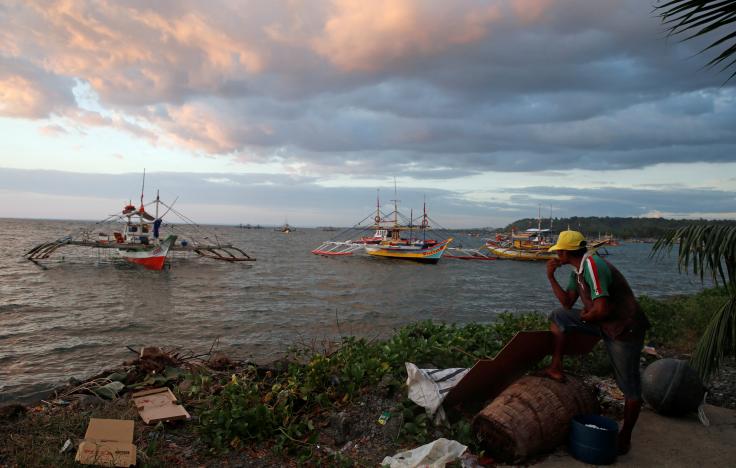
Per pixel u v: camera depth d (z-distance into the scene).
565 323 4.46
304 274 39.59
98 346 12.55
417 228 66.75
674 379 4.98
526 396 4.25
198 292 25.80
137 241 41.19
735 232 4.72
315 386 5.47
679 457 4.16
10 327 15.16
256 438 4.53
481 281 37.25
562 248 4.32
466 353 6.15
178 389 5.82
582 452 4.02
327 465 4.07
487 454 4.14
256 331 14.77
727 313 5.11
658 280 39.53
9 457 3.94
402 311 20.00
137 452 4.14
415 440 4.38
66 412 4.98
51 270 37.34
